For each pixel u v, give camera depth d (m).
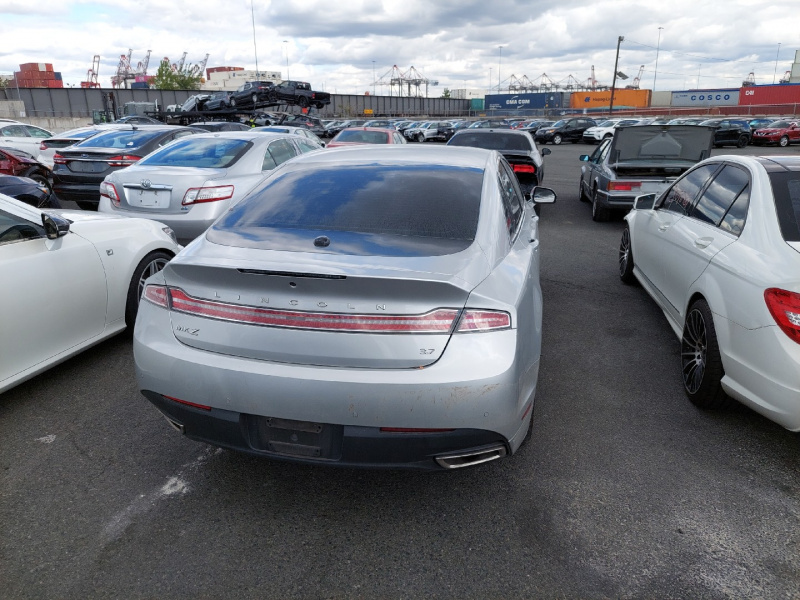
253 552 2.26
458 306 2.10
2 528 2.37
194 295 2.27
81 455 2.90
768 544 2.29
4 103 44.84
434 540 2.33
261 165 6.71
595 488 2.64
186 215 5.81
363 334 2.08
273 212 2.76
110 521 2.42
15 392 3.56
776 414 2.63
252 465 2.84
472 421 2.10
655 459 2.87
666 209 4.72
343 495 2.62
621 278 6.06
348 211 2.69
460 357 2.07
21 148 15.47
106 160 8.38
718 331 3.04
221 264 2.20
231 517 2.46
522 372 2.23
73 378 3.75
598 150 10.68
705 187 4.07
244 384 2.15
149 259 4.32
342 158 3.34
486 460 2.28
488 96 99.12
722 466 2.81
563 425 3.19
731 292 2.97
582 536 2.34
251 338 2.17
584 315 5.00
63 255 3.57
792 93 76.00
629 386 3.66
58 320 3.54
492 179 3.04
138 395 3.54
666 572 2.15
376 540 2.33
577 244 8.01
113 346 4.26
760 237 3.01
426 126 41.31
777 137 31.02
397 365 2.08
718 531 2.36
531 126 41.88
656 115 71.44
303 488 2.67
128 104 33.47
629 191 8.83
